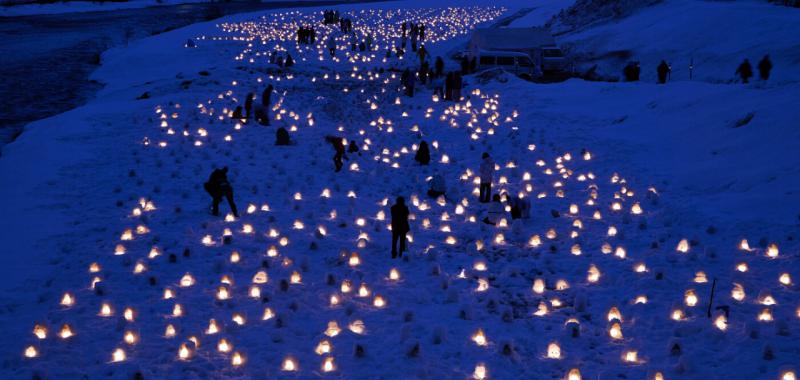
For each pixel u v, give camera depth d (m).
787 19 37.19
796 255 12.41
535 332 10.15
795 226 13.78
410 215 16.12
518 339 9.84
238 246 13.92
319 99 33.03
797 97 21.19
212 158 21.80
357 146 23.62
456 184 19.70
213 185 15.72
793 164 16.89
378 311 10.88
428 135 26.38
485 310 11.02
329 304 11.19
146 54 47.53
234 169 20.42
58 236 14.42
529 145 23.55
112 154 21.83
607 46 42.78
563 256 13.55
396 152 23.50
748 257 12.68
